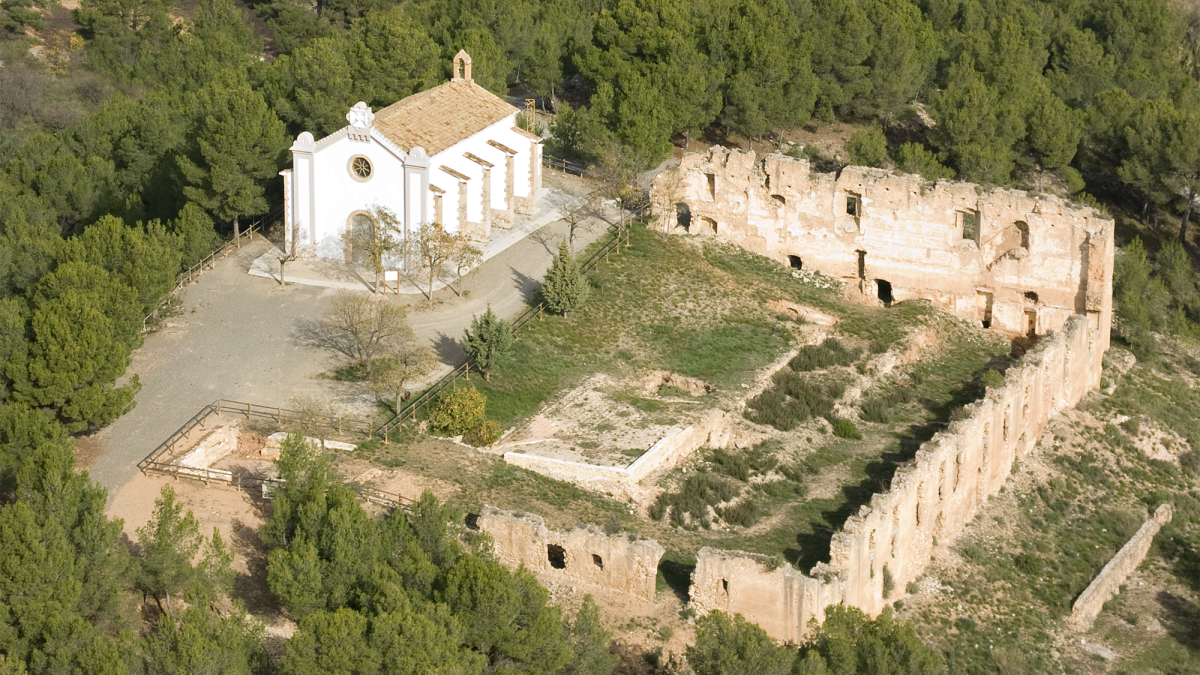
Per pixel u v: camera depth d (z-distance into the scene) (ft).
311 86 396.37
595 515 267.18
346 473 266.57
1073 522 303.48
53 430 252.21
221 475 262.47
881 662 210.18
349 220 350.43
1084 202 401.08
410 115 356.18
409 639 200.34
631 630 234.58
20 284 317.63
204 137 364.17
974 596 274.57
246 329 324.39
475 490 267.80
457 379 306.55
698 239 379.76
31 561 207.62
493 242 367.45
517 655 209.56
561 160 422.00
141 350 313.32
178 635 198.90
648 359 327.26
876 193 363.56
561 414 301.43
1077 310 354.13
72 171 390.42
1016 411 310.65
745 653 209.77
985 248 359.25
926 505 272.31
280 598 220.84
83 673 198.49
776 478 293.84
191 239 353.31
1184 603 289.12
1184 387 370.12
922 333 353.10
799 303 358.43
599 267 359.66
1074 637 271.90
